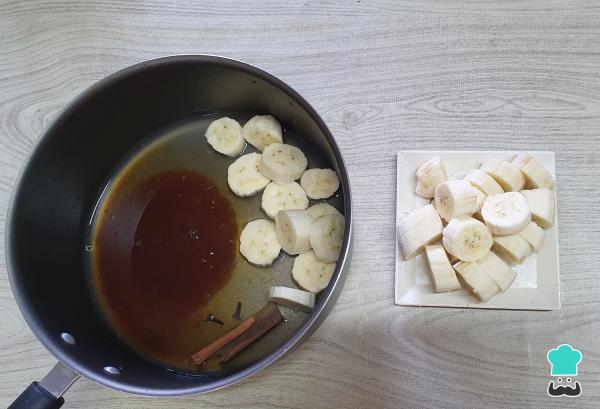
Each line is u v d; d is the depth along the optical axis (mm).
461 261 345
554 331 341
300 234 354
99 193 403
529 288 345
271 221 378
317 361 353
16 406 286
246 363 354
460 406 340
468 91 383
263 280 370
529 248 346
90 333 358
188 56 344
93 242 395
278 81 334
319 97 394
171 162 404
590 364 336
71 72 422
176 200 395
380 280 360
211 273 377
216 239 383
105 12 429
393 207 372
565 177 364
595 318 341
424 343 349
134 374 329
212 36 416
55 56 426
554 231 349
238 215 386
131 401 357
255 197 387
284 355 314
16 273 321
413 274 356
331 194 375
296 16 410
